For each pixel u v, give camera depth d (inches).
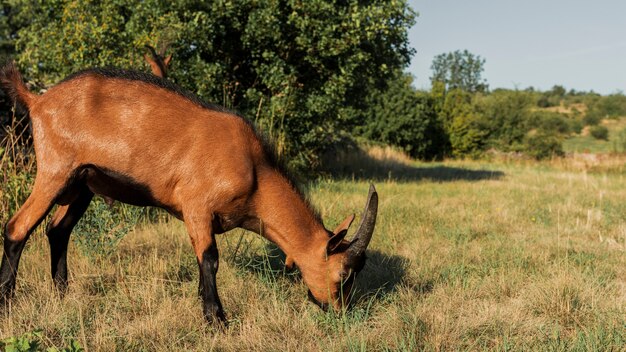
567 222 342.6
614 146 1254.3
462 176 724.7
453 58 3284.9
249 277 194.2
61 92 154.9
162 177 152.7
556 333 151.3
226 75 503.8
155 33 418.6
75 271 192.5
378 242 265.6
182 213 159.0
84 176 155.4
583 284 192.4
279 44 498.6
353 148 821.2
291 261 167.8
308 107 512.1
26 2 651.5
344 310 161.3
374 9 510.9
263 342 147.3
